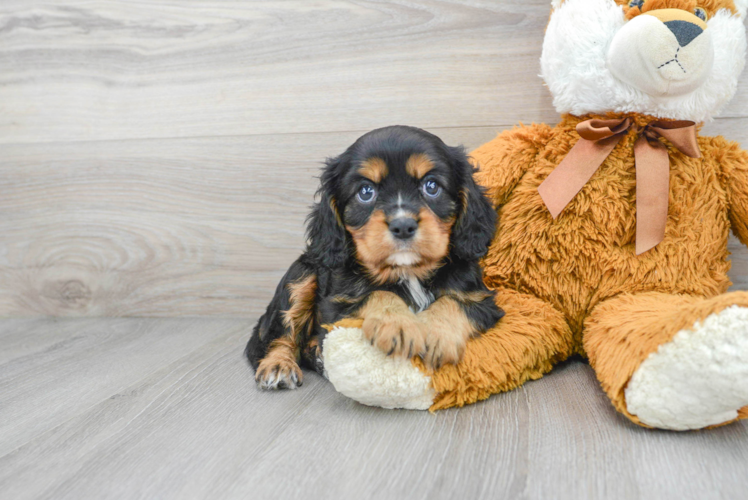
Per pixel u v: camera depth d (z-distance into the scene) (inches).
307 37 94.1
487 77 88.7
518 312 67.4
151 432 58.0
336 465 49.1
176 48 99.0
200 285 104.1
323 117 95.3
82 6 101.1
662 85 61.2
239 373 75.4
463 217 65.2
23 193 108.5
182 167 101.4
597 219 66.9
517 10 86.4
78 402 67.3
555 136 71.9
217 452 52.8
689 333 48.3
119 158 103.7
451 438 53.2
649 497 42.1
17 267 111.2
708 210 67.4
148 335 95.7
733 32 63.7
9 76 105.7
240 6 95.8
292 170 97.5
